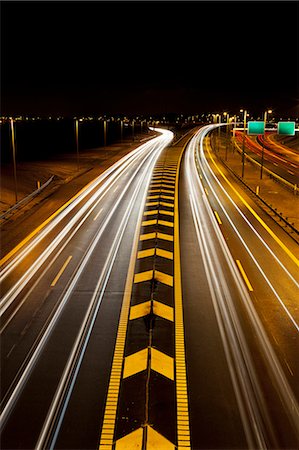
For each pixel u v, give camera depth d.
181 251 27.00
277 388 13.60
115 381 13.86
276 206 41.94
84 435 11.63
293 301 20.00
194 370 14.46
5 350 15.69
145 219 35.19
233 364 14.83
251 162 79.88
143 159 78.12
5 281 22.02
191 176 60.00
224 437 11.59
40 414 12.42
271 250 27.58
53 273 23.06
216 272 23.47
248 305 19.47
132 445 11.30
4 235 30.30
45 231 31.41
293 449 11.28
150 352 15.44
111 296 20.19
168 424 12.01
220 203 42.56
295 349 15.88
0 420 12.20
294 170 72.12
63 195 45.09
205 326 17.45
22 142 105.06
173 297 20.16
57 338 16.52
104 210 38.41
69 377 14.09
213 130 161.38
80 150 93.75
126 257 25.67
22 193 45.41
